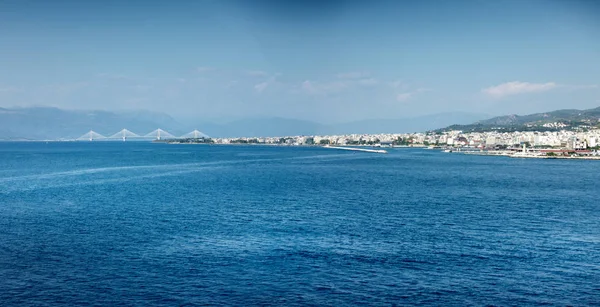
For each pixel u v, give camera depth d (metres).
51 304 43.56
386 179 158.00
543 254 59.31
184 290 46.81
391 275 51.19
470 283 49.16
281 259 56.34
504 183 146.00
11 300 44.31
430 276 51.00
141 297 45.16
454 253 59.34
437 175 175.62
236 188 127.31
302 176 168.25
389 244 63.41
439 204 99.06
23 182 142.50
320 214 85.38
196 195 111.88
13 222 77.50
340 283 48.81
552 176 173.00
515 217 83.88
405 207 94.44
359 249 60.78
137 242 63.84
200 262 55.06
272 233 69.31
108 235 67.88
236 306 43.44
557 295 46.41
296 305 43.69
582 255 58.97
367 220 79.81
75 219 80.19
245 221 78.38
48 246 61.69
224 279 49.69
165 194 113.75
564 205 98.88
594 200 107.25
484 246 62.84
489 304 44.28
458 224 77.06
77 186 131.62
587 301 45.12
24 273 51.16
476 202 102.62
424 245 63.03
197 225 75.00
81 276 50.38
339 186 133.88
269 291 46.66
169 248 60.78
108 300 44.47
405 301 44.69
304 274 51.28
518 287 48.22
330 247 61.69
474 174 181.50
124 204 97.00
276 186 133.12
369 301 44.62
